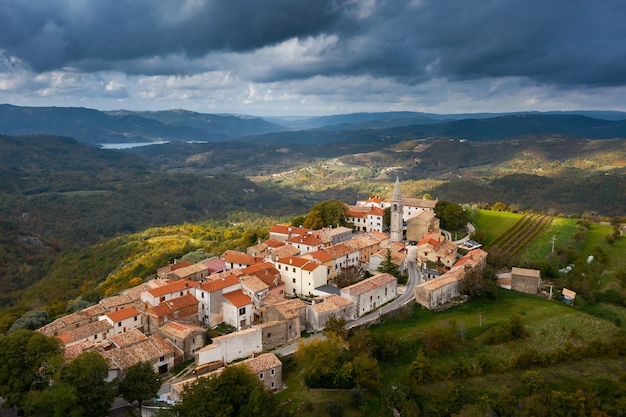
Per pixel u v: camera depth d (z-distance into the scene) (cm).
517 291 14525
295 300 11919
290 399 9088
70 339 10300
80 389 8031
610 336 11469
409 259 17162
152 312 11306
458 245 18512
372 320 11906
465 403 9312
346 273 14450
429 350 10756
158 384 8781
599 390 9631
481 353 10594
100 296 18300
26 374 8362
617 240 19100
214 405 7856
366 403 9269
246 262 15038
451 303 13175
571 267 16238
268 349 10675
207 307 11881
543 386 9669
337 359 9919
